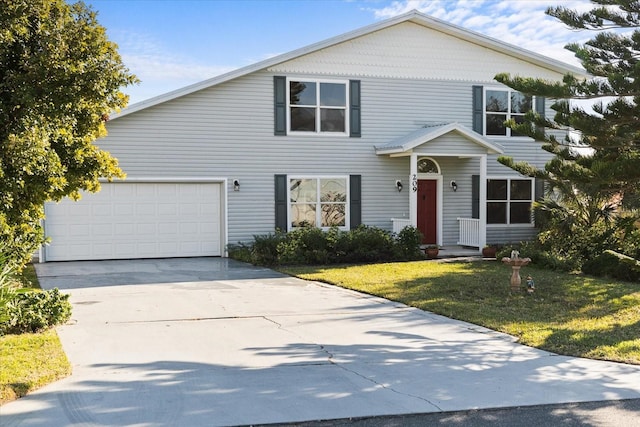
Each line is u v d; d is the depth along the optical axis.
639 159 10.15
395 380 6.29
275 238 17.33
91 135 8.45
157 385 6.00
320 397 5.72
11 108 7.29
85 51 7.73
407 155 18.75
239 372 6.48
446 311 9.99
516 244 19.67
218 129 17.97
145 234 17.73
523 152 20.97
